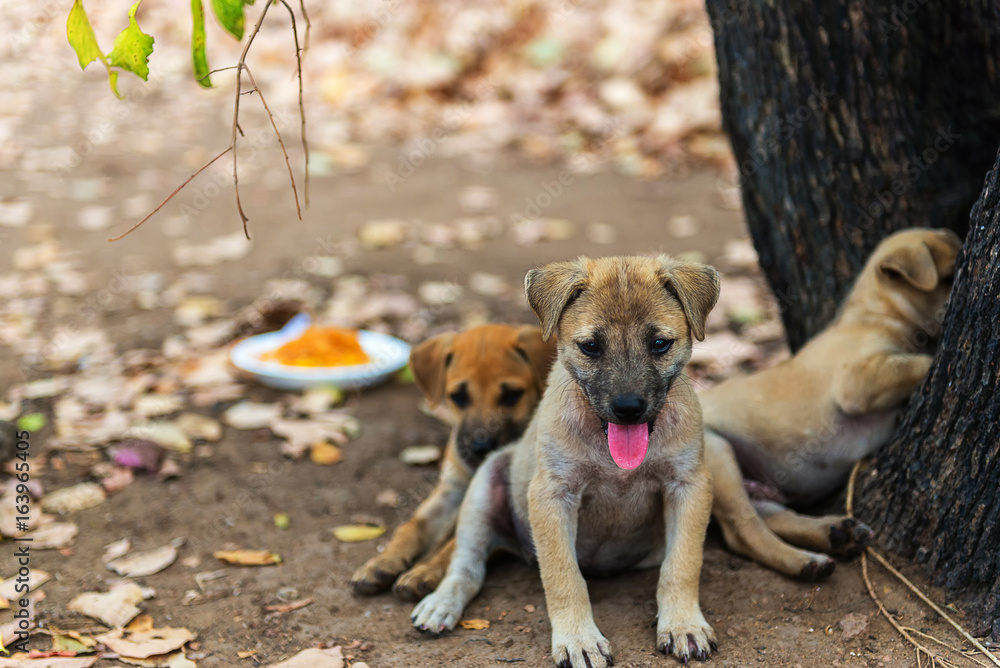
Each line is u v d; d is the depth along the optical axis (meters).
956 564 2.15
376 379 2.79
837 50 2.37
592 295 2.13
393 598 2.26
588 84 5.44
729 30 2.46
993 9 2.35
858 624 2.14
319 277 3.52
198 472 2.52
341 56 6.02
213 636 2.19
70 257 3.64
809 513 2.36
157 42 6.37
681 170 4.68
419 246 3.83
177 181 4.51
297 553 2.34
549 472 2.16
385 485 2.51
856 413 2.31
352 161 4.87
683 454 2.15
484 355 2.43
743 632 2.15
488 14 5.86
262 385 2.78
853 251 2.41
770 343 2.90
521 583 2.27
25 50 6.39
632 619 2.18
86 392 2.73
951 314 2.16
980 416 2.12
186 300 3.30
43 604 2.23
